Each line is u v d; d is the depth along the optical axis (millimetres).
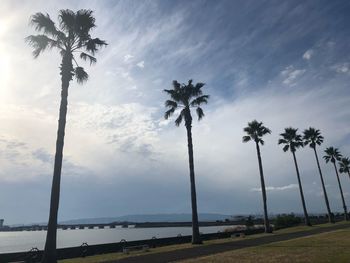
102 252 28859
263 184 50719
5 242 78625
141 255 24188
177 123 39156
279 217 67562
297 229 52094
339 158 88688
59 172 22703
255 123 52438
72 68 25031
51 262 21078
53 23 25266
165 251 26562
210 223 127562
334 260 17703
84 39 25844
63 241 71438
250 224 69938
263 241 32438
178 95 39062
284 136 66125
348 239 29656
